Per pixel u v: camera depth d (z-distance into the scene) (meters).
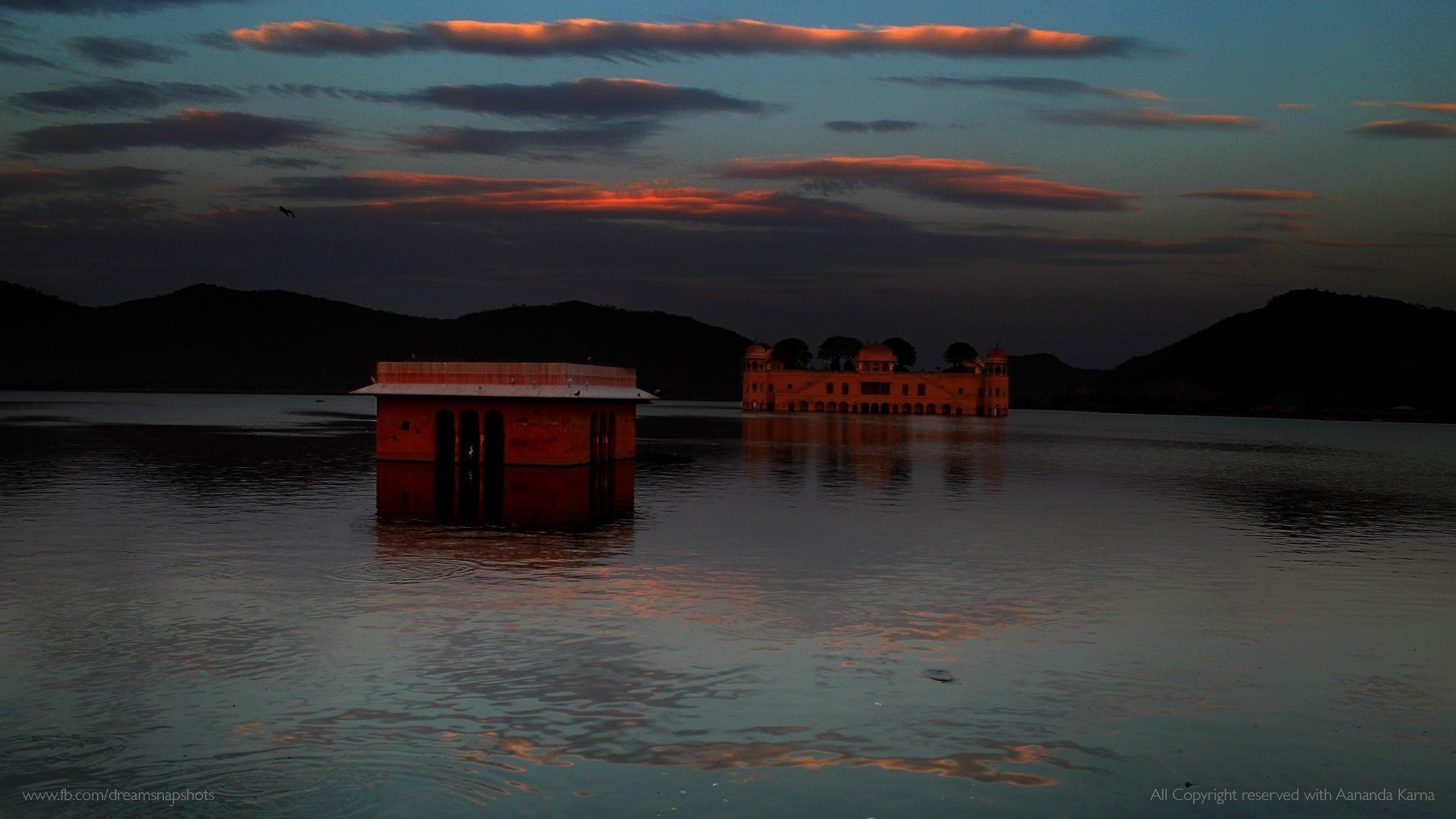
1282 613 22.36
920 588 24.31
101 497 39.62
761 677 17.34
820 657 18.53
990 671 17.89
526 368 51.09
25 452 62.91
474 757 14.02
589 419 54.94
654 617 21.11
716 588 23.88
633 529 32.84
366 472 50.34
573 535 31.39
